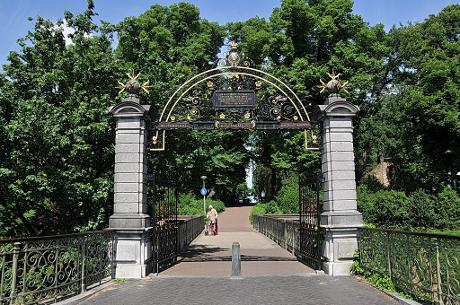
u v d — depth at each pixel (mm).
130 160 12680
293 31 35531
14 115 14570
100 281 11219
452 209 23516
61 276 9469
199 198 51688
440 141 30156
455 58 29984
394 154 35156
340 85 13539
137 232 12250
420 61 34125
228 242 24922
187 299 9461
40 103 13961
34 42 16906
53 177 13648
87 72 15984
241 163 48844
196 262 15625
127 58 18969
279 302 9078
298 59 34156
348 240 12367
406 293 9336
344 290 10258
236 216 49531
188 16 36906
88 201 14664
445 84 28859
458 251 7508
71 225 14789
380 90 38812
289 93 14875
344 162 12750
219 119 13789
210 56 37281
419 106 29109
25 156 13703
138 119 12836
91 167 15680
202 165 18344
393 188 36781
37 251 8617
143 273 12148
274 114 13852
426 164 31953
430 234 8258
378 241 10867
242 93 13742
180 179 17969
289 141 34844
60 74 15359
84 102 15047
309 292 10055
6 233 15148
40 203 14547
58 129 13750
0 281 7980
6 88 15359
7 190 13656
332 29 34156
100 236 11352
